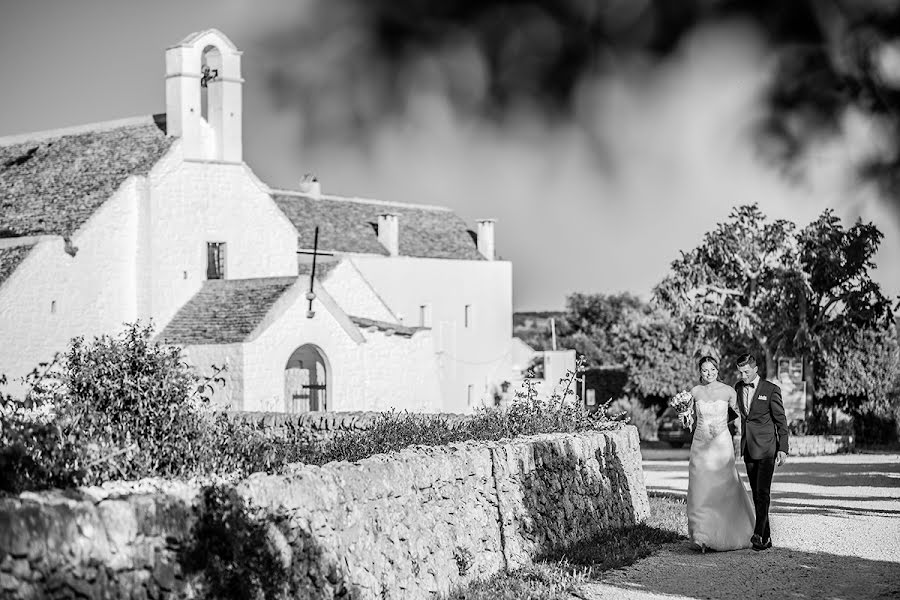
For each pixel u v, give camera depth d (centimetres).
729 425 1515
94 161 3903
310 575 938
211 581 804
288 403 3644
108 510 730
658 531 1662
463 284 5500
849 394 4662
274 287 3569
